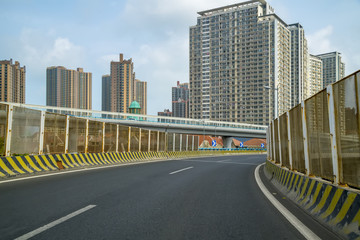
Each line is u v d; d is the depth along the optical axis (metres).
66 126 15.56
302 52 190.88
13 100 199.75
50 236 4.06
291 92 188.62
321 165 6.00
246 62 163.12
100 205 6.11
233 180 11.66
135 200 6.76
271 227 4.78
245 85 163.38
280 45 161.12
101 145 19.64
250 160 32.03
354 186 4.50
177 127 72.81
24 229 4.34
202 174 13.68
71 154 15.19
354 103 4.45
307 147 7.05
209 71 174.88
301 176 7.04
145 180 10.59
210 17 174.25
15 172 10.72
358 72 4.31
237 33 165.88
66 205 6.01
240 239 4.14
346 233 4.21
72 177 10.88
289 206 6.55
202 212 5.75
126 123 65.31
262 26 158.00
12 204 5.98
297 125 8.16
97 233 4.24
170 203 6.54
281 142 11.31
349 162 4.68
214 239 4.11
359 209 4.07
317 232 4.55
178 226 4.71
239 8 165.50
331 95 5.39
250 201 7.07
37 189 7.89
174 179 11.22
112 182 9.76
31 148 12.71
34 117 12.93
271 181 11.52
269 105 155.88
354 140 4.48
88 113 62.75
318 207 5.51
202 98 177.12
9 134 11.26
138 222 4.89
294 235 4.39
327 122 5.62
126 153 22.88
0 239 3.90
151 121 69.81
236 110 165.88
